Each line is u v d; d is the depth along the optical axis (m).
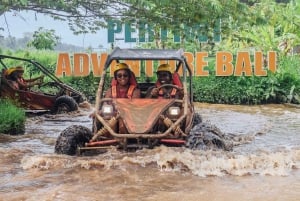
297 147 7.24
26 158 6.11
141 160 5.75
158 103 6.29
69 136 6.19
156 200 4.56
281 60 16.66
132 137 5.82
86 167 5.65
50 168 5.68
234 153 6.14
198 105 14.61
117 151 6.01
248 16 9.72
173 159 5.64
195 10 9.48
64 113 11.41
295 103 15.32
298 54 18.03
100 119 6.12
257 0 12.41
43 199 4.57
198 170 5.51
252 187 4.98
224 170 5.54
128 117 6.04
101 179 5.21
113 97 6.52
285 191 4.86
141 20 10.01
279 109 13.65
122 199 4.58
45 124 9.94
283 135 8.55
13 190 4.87
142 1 8.64
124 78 6.62
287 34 17.94
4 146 7.25
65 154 6.12
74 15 9.95
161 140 5.96
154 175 5.35
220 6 9.02
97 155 6.13
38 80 12.36
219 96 15.37
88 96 16.03
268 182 5.17
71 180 5.20
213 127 6.11
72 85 16.23
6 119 8.36
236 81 15.61
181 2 9.34
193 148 5.91
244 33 17.64
